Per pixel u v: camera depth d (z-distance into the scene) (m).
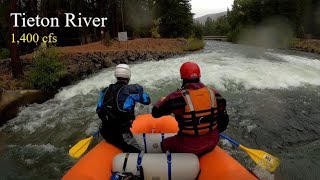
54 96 8.84
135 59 14.62
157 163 2.80
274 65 11.45
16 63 9.40
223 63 11.77
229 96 7.76
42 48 9.59
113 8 25.94
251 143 5.24
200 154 2.96
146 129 3.95
